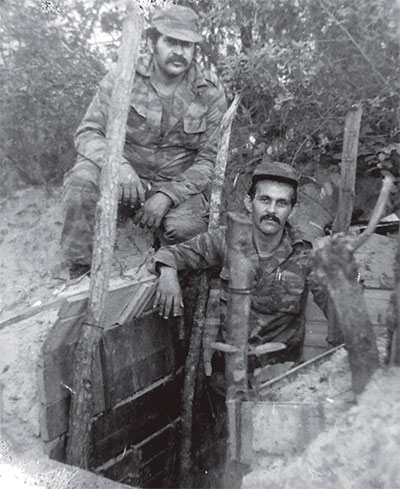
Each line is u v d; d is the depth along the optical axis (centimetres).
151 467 278
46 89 369
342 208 268
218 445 271
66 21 366
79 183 293
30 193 365
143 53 308
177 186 304
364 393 187
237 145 328
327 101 309
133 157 314
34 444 234
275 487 190
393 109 295
